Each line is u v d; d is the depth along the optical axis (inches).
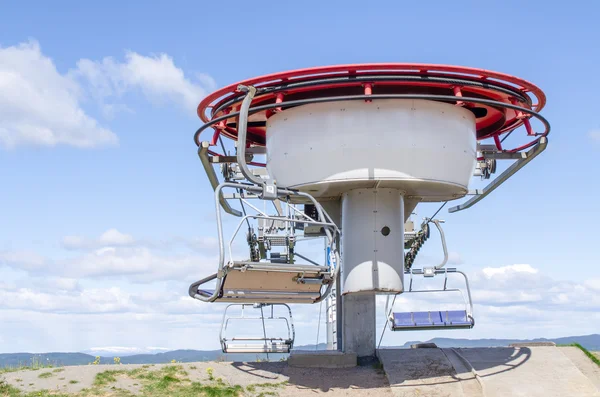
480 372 829.2
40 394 691.4
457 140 803.4
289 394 776.9
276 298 803.4
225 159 892.6
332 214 917.2
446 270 919.0
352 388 803.4
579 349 911.7
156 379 776.3
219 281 729.0
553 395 750.5
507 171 897.5
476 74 759.7
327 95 796.6
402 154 776.3
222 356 973.8
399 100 781.9
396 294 848.3
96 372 780.0
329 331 1224.2
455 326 870.4
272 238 1075.9
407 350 938.1
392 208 832.9
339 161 784.3
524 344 957.2
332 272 748.0
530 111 777.6
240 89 748.6
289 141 813.2
